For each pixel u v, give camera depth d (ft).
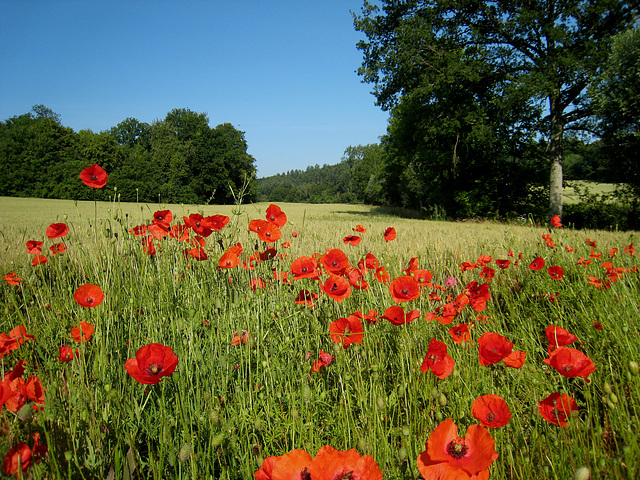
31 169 188.65
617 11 64.08
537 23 67.36
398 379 7.57
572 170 87.61
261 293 10.11
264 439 6.00
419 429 5.95
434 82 76.38
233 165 227.40
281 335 9.13
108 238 10.25
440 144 90.94
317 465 3.51
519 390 7.43
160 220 11.09
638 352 8.25
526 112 76.48
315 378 7.64
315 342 8.65
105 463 5.43
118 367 6.93
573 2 65.92
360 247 17.81
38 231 29.22
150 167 213.25
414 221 78.02
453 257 17.56
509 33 69.97
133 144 289.53
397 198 196.13
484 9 71.15
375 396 6.29
